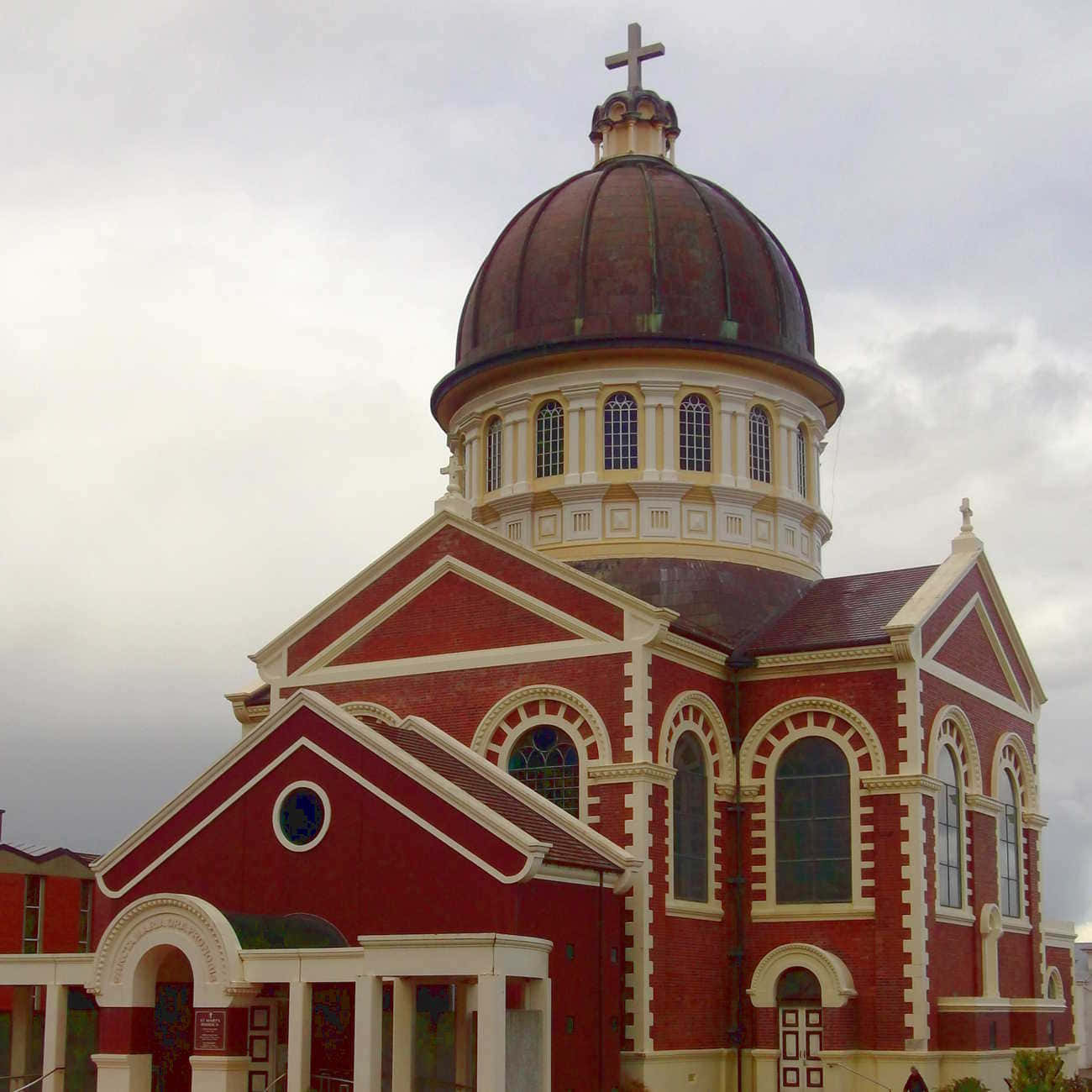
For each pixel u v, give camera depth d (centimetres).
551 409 5094
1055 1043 4825
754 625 4734
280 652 4722
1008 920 4800
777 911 4294
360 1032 3356
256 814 3856
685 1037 4075
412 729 4244
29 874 5694
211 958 3516
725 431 5016
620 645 4184
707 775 4362
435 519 4553
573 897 3766
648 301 5041
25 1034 4088
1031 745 5184
